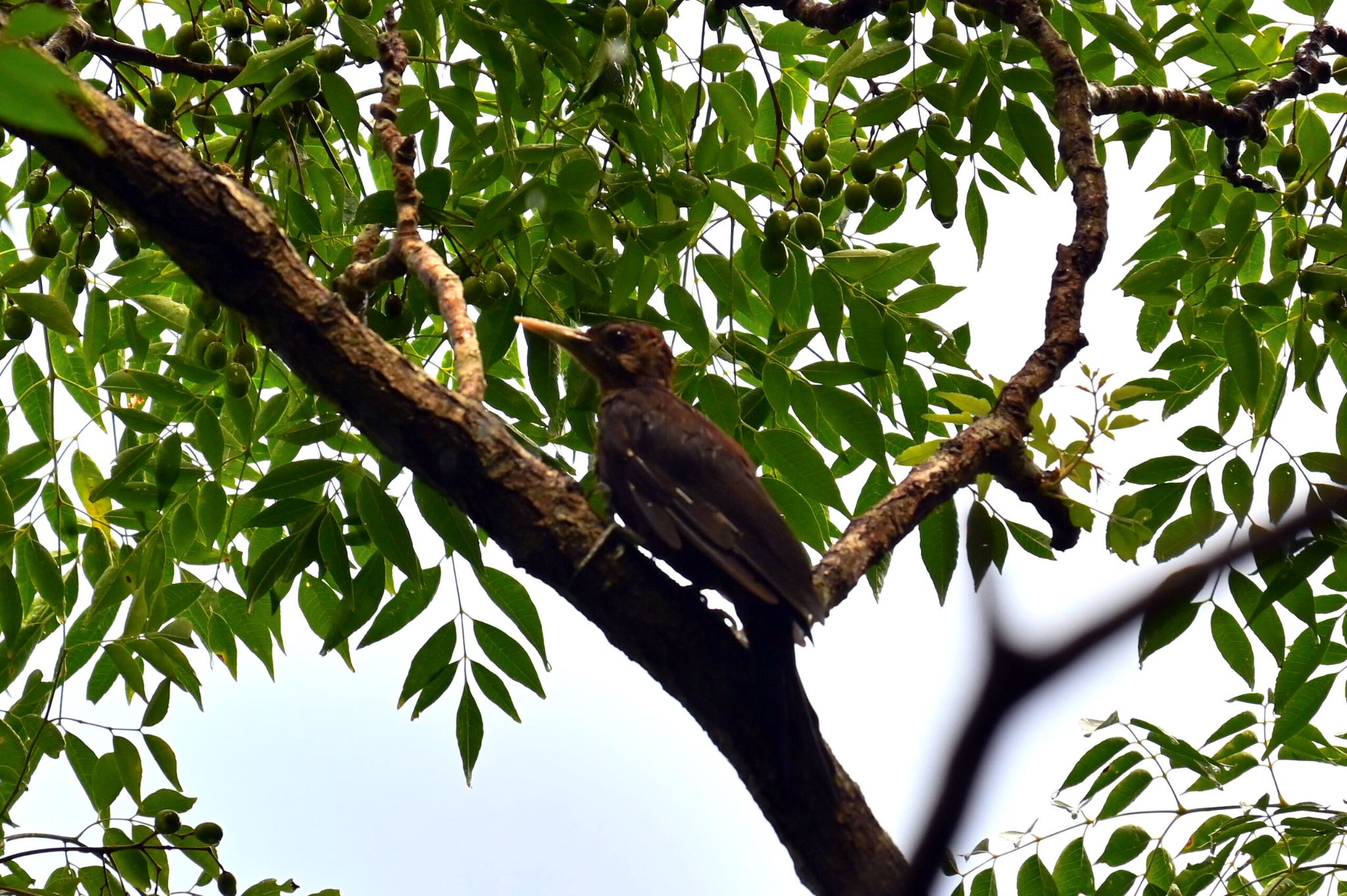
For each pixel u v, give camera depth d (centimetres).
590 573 744
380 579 1030
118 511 1112
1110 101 1080
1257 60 1204
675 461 930
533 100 959
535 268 1062
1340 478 983
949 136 1009
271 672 1148
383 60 956
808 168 1045
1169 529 1013
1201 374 1176
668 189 976
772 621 774
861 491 1095
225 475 1145
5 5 798
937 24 1020
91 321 1071
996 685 249
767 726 738
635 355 1081
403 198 895
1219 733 1114
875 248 1090
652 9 978
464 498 756
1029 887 1072
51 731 1055
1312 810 1068
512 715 1033
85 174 721
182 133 1209
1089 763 1079
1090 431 873
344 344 742
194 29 1048
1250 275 1275
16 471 1075
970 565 957
